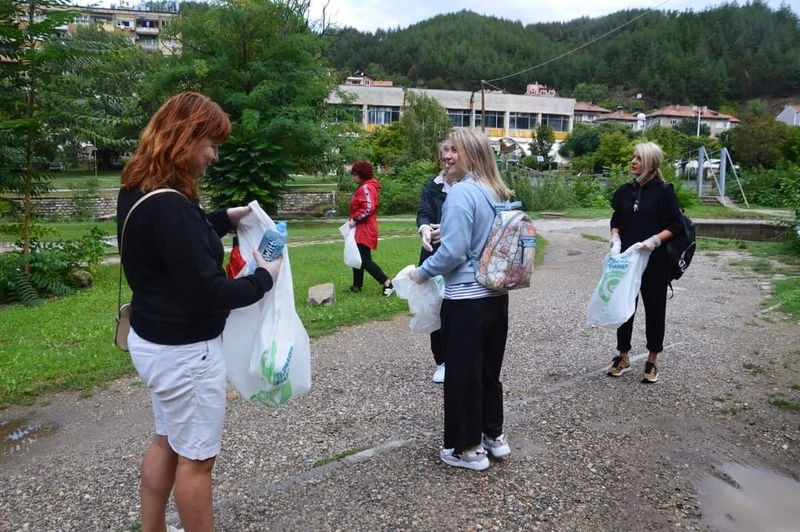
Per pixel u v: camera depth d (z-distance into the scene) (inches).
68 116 345.7
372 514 110.6
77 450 139.9
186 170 83.6
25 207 358.0
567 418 153.9
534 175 1141.7
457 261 119.2
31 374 187.8
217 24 876.6
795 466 131.3
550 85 4923.7
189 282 78.9
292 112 869.8
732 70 4940.9
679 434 145.6
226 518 109.1
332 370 192.1
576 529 107.0
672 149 1785.2
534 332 237.3
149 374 83.4
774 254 466.9
